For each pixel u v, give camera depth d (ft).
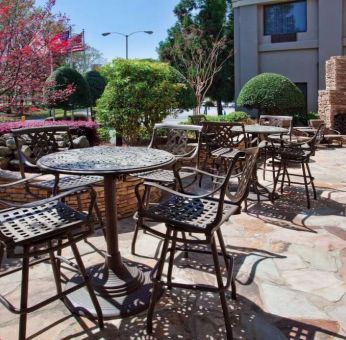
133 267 8.14
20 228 6.03
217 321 6.67
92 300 6.54
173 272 8.43
